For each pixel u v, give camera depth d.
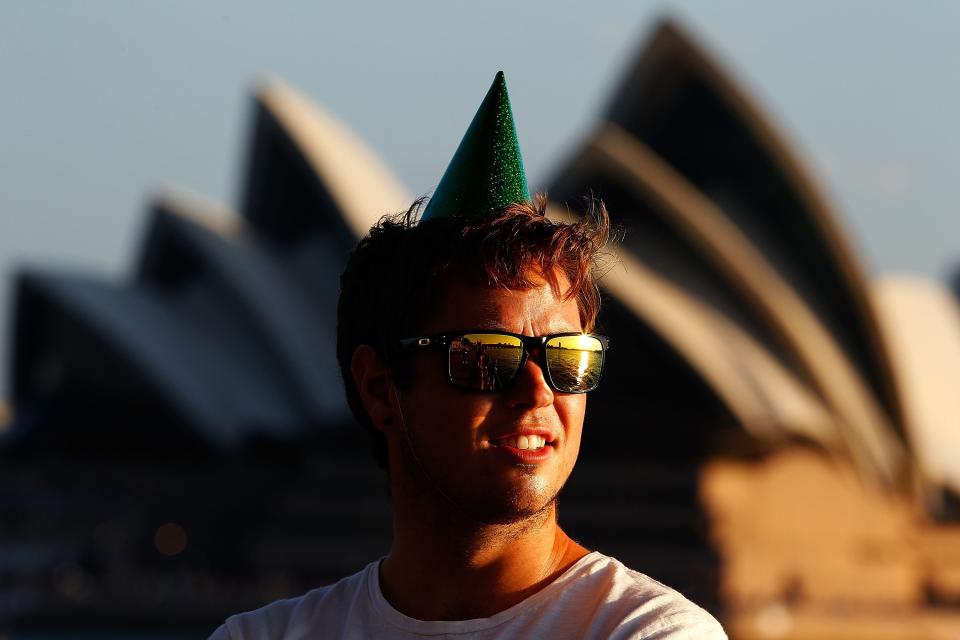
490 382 5.11
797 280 103.94
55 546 121.25
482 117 5.56
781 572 103.75
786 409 101.56
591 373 5.25
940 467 111.94
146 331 117.06
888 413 107.62
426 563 5.35
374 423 5.71
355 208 105.69
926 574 107.81
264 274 117.00
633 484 104.69
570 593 5.15
